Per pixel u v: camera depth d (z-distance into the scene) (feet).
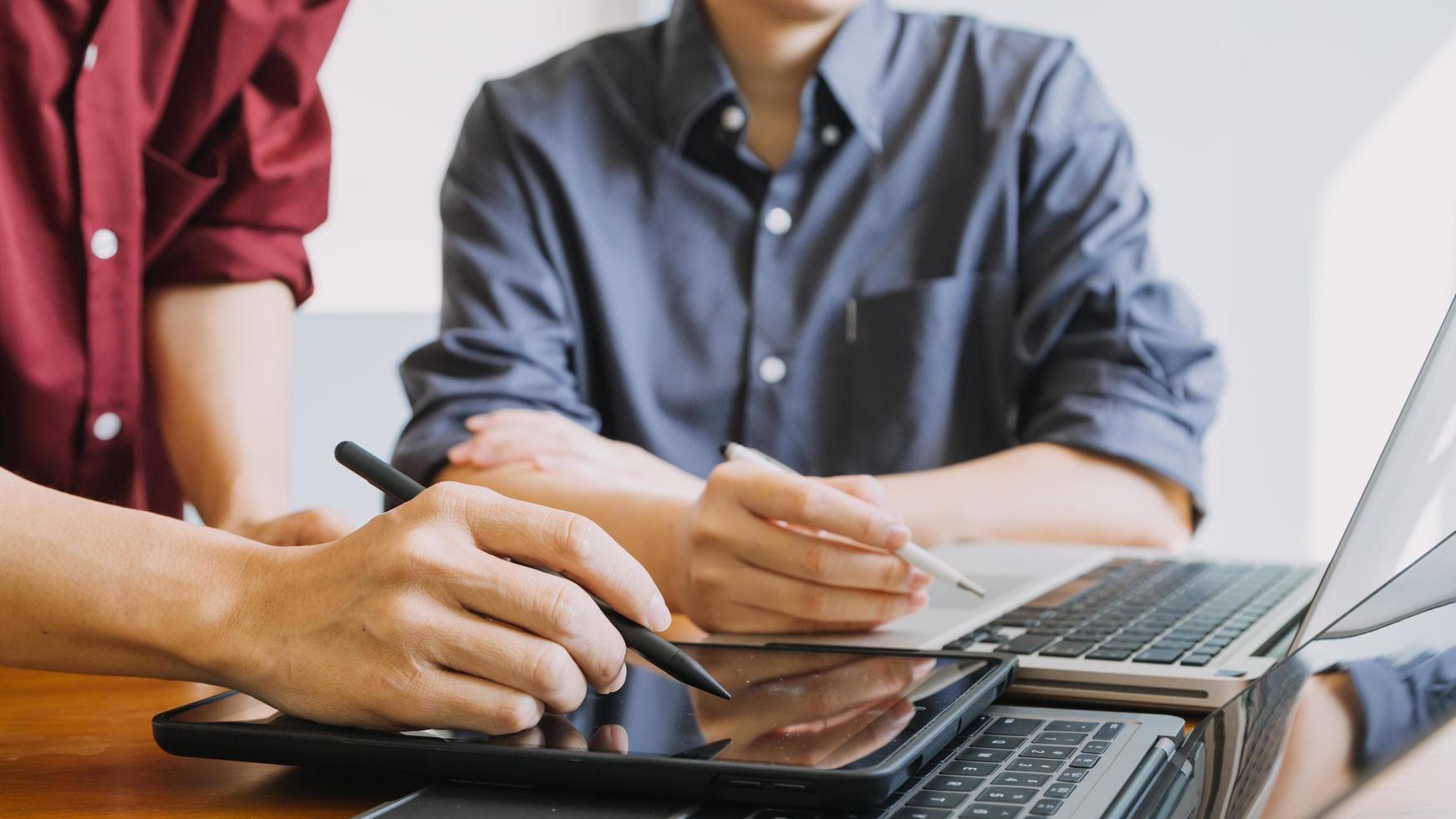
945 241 4.42
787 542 2.24
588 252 4.39
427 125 7.59
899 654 1.89
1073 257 4.25
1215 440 7.50
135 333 3.09
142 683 2.18
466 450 3.74
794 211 4.41
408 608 1.47
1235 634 2.02
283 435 3.25
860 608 2.23
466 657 1.46
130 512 1.67
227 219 3.23
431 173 7.61
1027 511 3.71
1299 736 1.30
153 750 1.72
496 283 4.35
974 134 4.46
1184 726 1.57
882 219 4.42
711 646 2.02
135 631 1.57
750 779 1.29
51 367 3.02
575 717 1.55
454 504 1.54
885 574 2.19
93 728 1.85
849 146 4.40
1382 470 1.64
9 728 1.85
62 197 2.97
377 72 7.47
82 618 1.58
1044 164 4.39
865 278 4.40
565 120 4.49
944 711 1.49
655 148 4.44
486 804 1.35
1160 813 1.29
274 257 3.27
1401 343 7.11
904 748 1.34
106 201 3.00
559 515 1.55
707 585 2.34
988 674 1.71
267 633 1.53
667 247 4.44
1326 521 7.34
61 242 3.00
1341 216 7.18
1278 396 7.38
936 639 2.09
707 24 4.39
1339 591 1.59
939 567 2.17
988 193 4.37
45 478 3.11
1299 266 7.28
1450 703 1.23
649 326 4.42
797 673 1.78
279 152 3.31
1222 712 1.54
